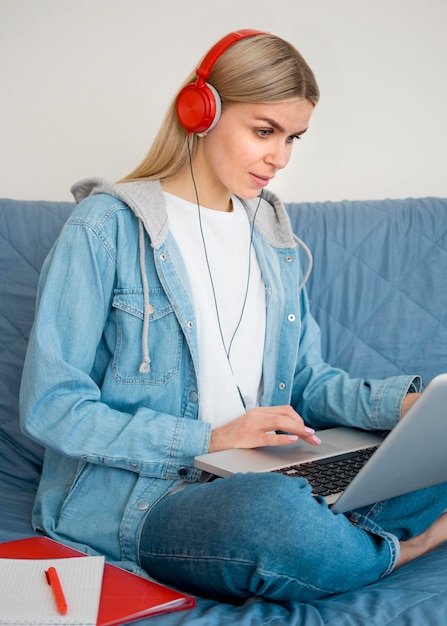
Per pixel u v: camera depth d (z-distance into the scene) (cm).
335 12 207
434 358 179
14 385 167
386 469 114
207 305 143
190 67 204
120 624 96
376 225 186
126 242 139
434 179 213
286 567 106
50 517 131
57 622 93
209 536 110
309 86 134
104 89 203
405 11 208
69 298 133
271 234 157
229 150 136
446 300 182
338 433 149
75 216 138
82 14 200
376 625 96
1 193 204
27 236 175
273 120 132
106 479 132
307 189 212
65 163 204
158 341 139
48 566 107
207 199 149
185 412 139
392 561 117
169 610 101
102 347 142
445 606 99
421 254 184
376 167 212
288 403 153
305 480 113
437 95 211
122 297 138
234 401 142
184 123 138
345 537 110
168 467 129
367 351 179
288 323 154
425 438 114
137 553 122
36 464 162
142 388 138
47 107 202
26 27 199
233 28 205
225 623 99
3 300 171
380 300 181
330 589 110
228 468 122
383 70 209
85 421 129
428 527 133
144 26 202
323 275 182
